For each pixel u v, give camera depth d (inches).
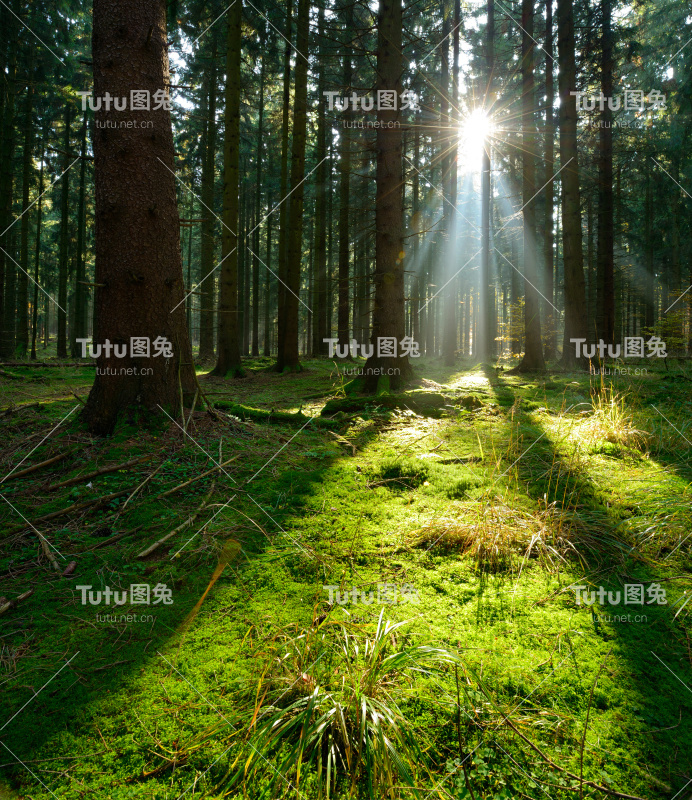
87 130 748.0
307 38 479.2
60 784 66.3
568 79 453.7
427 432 228.8
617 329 869.2
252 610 101.1
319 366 579.2
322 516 141.5
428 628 94.4
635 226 932.0
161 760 69.6
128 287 192.2
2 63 542.9
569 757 69.0
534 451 194.5
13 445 179.3
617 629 94.7
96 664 87.6
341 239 689.6
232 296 470.3
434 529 129.3
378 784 62.6
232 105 447.2
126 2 187.5
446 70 680.4
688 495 144.9
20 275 689.6
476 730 72.8
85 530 134.6
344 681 75.6
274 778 66.0
